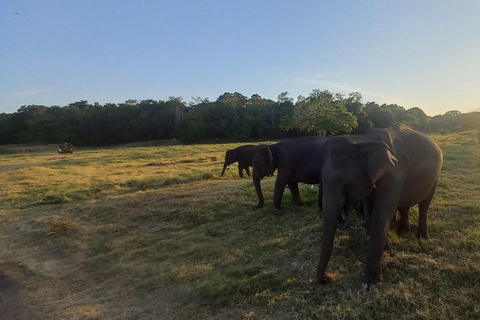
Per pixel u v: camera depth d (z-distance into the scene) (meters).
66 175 16.47
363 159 3.46
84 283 5.12
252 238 5.88
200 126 59.94
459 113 60.00
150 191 10.59
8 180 15.21
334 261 4.36
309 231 5.63
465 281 3.39
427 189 4.40
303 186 9.30
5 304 4.61
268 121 63.44
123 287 4.76
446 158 12.21
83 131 65.00
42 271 5.72
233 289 3.96
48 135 63.88
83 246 6.73
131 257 5.83
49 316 4.17
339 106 44.19
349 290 3.50
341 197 3.45
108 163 21.89
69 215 8.98
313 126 48.06
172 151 29.94
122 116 69.12
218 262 5.09
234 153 11.71
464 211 5.48
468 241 4.19
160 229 7.25
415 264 3.85
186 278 4.65
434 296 3.21
